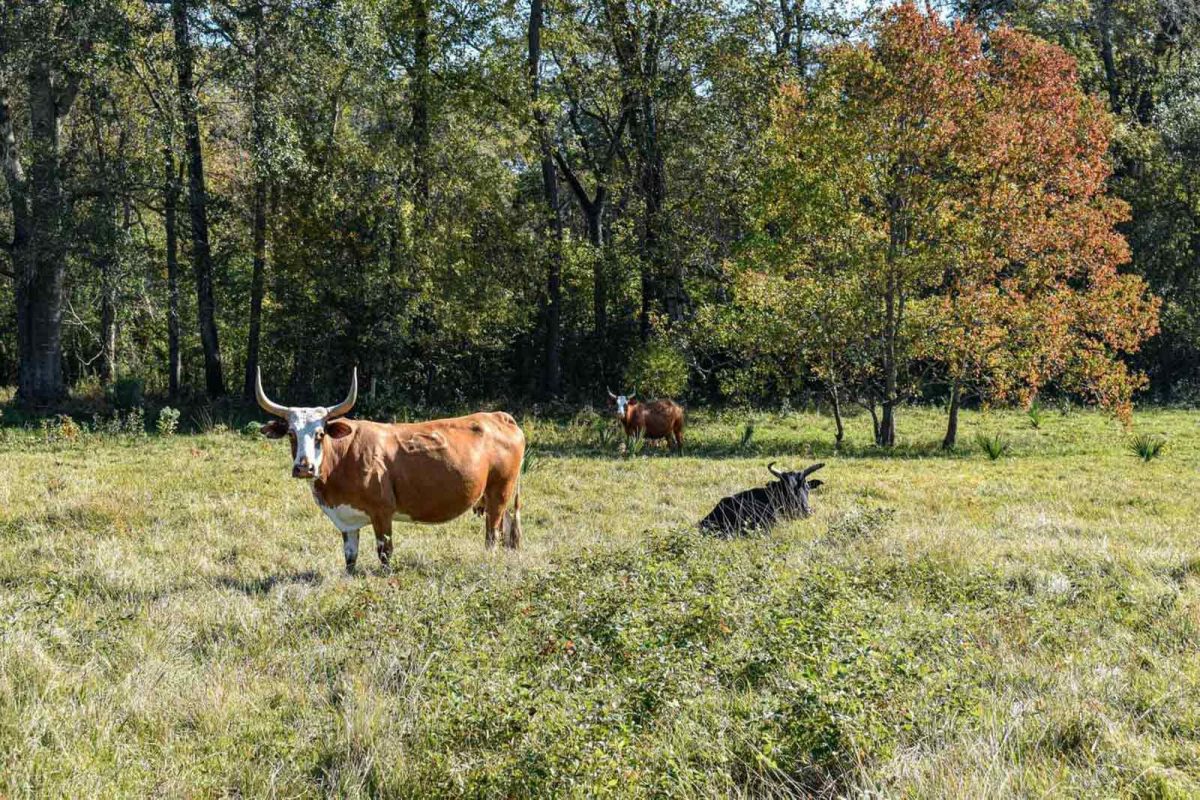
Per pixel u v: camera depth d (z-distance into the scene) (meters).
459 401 32.03
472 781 4.54
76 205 27.77
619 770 4.39
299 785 4.82
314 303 29.22
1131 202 37.28
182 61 25.81
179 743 5.26
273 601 8.18
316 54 26.28
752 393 33.44
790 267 24.33
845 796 4.38
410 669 6.20
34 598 7.88
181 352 37.84
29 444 21.30
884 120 22.97
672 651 5.95
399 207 29.66
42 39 24.77
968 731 4.87
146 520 12.37
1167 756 4.70
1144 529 12.37
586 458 20.78
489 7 30.19
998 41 23.48
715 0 31.44
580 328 37.09
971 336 22.94
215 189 33.28
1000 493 15.89
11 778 4.57
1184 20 42.28
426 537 11.66
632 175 33.62
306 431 9.02
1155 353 38.12
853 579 7.92
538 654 6.23
